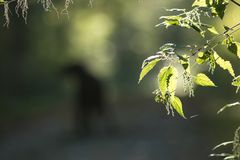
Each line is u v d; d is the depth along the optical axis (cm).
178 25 257
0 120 2192
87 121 1808
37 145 1752
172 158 1450
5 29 2670
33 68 2806
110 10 3944
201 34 259
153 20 4106
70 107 2548
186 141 1612
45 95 2716
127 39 4297
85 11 3312
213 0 258
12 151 1700
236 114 1354
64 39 3100
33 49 2841
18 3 275
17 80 2681
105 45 4206
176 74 259
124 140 1752
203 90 1881
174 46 257
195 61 266
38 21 2827
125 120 2234
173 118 2162
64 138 1816
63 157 1566
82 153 1598
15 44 2753
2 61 2670
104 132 1838
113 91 3447
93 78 1788
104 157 1535
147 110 2541
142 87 3669
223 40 265
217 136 1363
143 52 4272
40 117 2316
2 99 2419
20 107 2398
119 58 4206
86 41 3769
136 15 4134
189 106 2088
